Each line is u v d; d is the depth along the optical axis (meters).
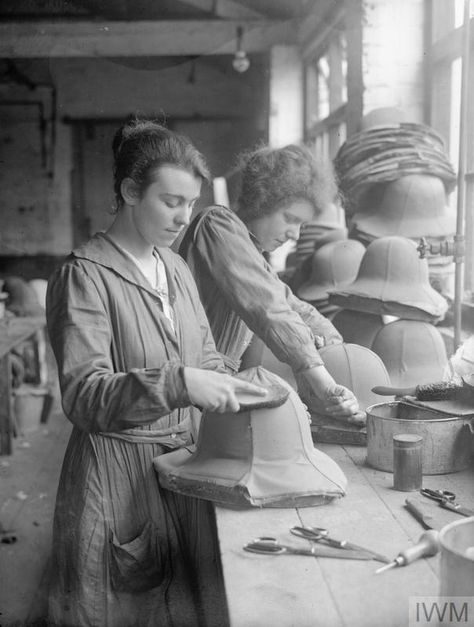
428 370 2.19
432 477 1.66
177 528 1.69
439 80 3.39
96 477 1.65
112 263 1.65
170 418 1.72
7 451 4.51
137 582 1.65
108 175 8.24
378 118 3.18
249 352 2.25
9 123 7.99
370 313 2.49
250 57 6.12
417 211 2.83
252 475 1.48
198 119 7.16
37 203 8.62
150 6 4.11
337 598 1.14
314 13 4.45
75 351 1.54
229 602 1.13
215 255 1.97
